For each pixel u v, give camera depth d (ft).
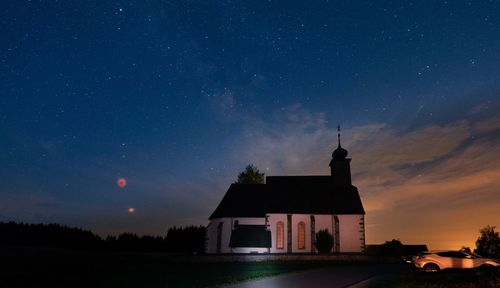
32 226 255.91
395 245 168.35
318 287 69.15
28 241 250.37
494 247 167.94
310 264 128.36
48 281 97.81
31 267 144.77
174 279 89.35
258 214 184.14
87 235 253.44
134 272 114.83
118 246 245.65
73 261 169.48
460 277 75.20
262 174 241.76
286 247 177.78
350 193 191.31
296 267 115.24
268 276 87.97
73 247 247.91
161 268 126.93
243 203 189.37
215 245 184.85
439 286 66.13
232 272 102.06
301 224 180.75
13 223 257.34
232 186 199.31
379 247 186.29
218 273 100.22
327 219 181.16
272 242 178.29
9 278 107.24
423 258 95.55
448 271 87.86
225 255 143.74
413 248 177.68
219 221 185.06
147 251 236.43
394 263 138.82
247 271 103.71
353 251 177.37
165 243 233.55
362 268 109.91
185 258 147.02
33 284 92.89
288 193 193.06
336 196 190.19
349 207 184.44
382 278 81.35
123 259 180.45
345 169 197.16
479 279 71.31
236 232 177.88
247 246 169.99
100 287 81.76
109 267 139.13
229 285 73.20
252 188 197.06
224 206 189.16
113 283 87.56
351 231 179.63
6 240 250.98
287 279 81.76
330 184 196.54
